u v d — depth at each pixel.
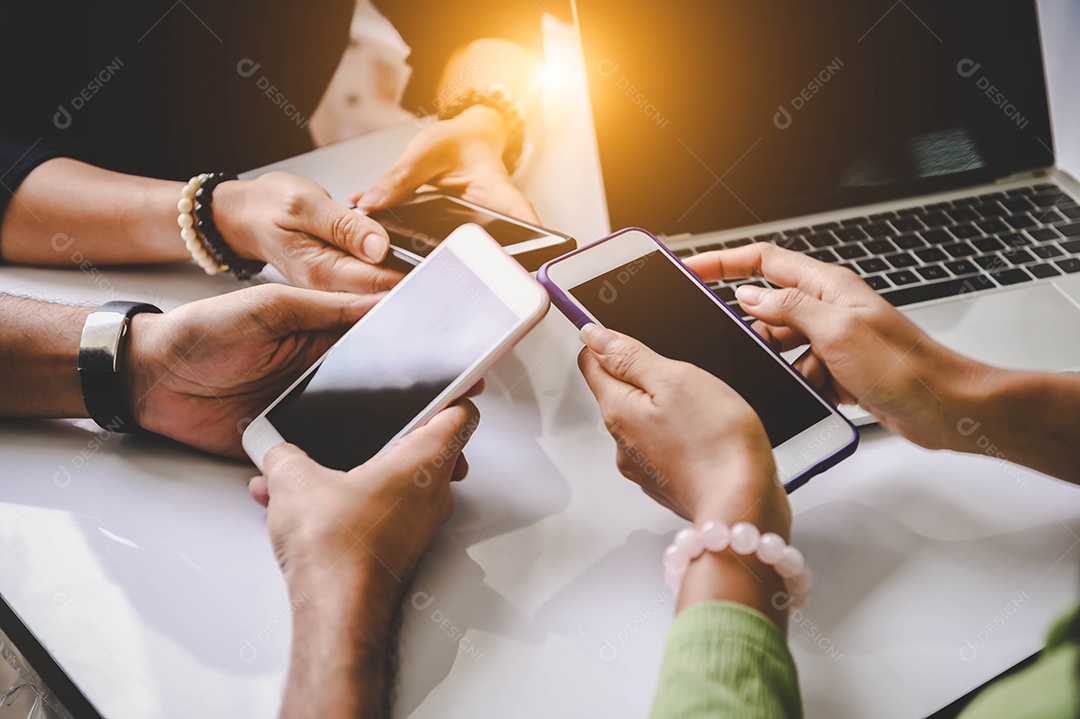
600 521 0.57
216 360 0.60
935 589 0.52
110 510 0.58
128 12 1.04
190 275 0.76
